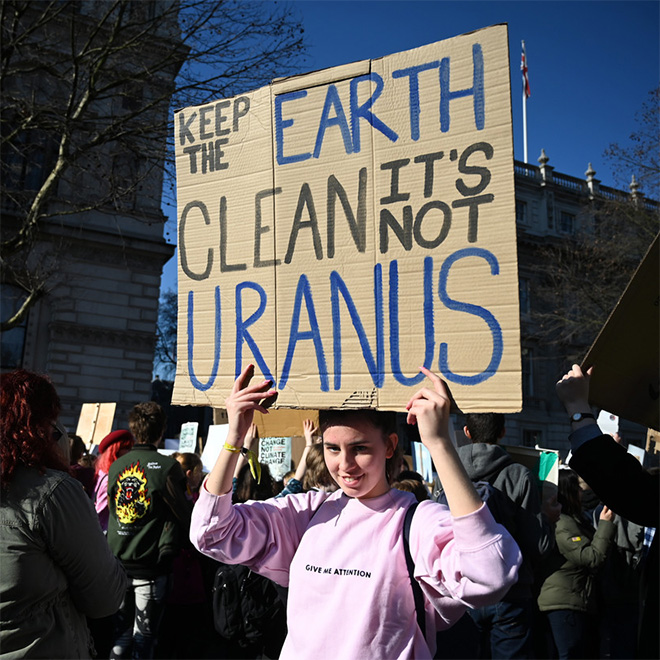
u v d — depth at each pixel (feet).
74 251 67.21
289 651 5.44
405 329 5.63
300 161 6.33
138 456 13.44
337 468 5.66
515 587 10.91
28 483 6.26
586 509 17.72
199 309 6.73
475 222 5.45
